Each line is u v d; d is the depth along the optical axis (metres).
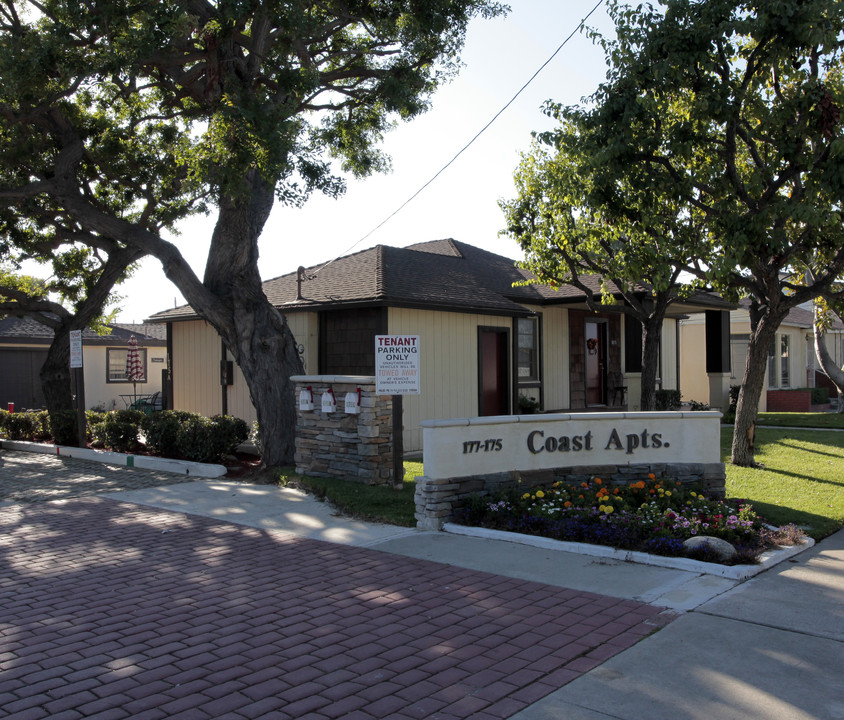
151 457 13.45
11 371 26.00
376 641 4.95
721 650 4.78
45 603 5.81
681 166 11.55
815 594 5.96
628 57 10.27
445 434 8.31
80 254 19.34
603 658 4.65
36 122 13.70
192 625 5.29
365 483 10.35
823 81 10.38
